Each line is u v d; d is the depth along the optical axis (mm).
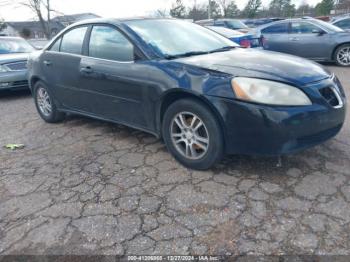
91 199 2795
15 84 6836
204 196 2725
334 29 8969
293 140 2664
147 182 2996
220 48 3752
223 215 2480
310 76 2826
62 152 3807
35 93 5023
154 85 3135
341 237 2193
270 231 2287
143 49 3332
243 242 2207
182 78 2936
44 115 4984
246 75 2729
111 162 3443
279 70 2822
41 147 4012
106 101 3775
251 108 2621
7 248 2295
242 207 2555
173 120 3137
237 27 16656
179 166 3242
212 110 2816
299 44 9258
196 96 2855
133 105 3469
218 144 2869
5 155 3834
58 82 4395
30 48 8180
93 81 3805
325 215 2406
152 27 3740
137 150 3691
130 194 2828
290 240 2197
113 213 2590
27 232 2441
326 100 2783
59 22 22531
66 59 4184
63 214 2619
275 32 9742
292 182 2842
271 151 2697
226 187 2828
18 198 2893
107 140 4059
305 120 2645
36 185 3088
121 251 2203
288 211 2477
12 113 5762
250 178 2939
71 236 2369
